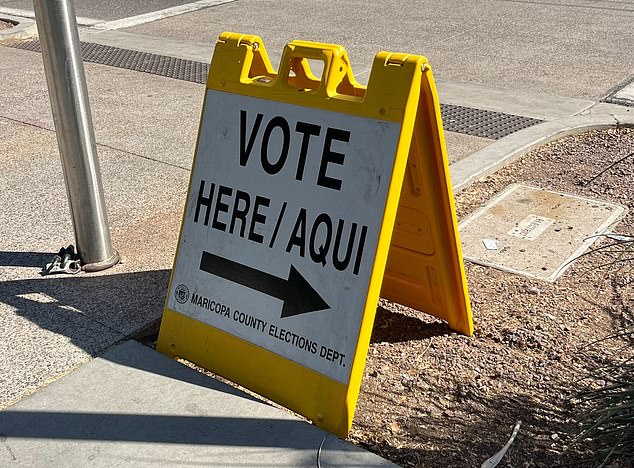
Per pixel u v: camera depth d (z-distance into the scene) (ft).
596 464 8.47
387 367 10.40
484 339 11.00
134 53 28.19
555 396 9.73
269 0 38.83
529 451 8.77
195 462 8.54
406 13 35.27
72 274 12.55
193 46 29.32
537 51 28.19
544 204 15.52
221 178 10.25
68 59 11.46
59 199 15.55
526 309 11.71
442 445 8.93
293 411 9.30
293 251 9.45
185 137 19.42
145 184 16.42
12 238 13.88
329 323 9.04
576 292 12.21
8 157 17.89
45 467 8.48
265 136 9.84
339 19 34.19
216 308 10.11
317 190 9.29
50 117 20.77
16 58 27.45
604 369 9.62
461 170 16.87
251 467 8.44
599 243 13.80
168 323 10.53
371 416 9.45
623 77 24.68
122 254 13.29
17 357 10.39
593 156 18.08
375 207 8.77
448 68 26.08
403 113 8.58
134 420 9.20
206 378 9.96
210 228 10.30
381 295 11.47
